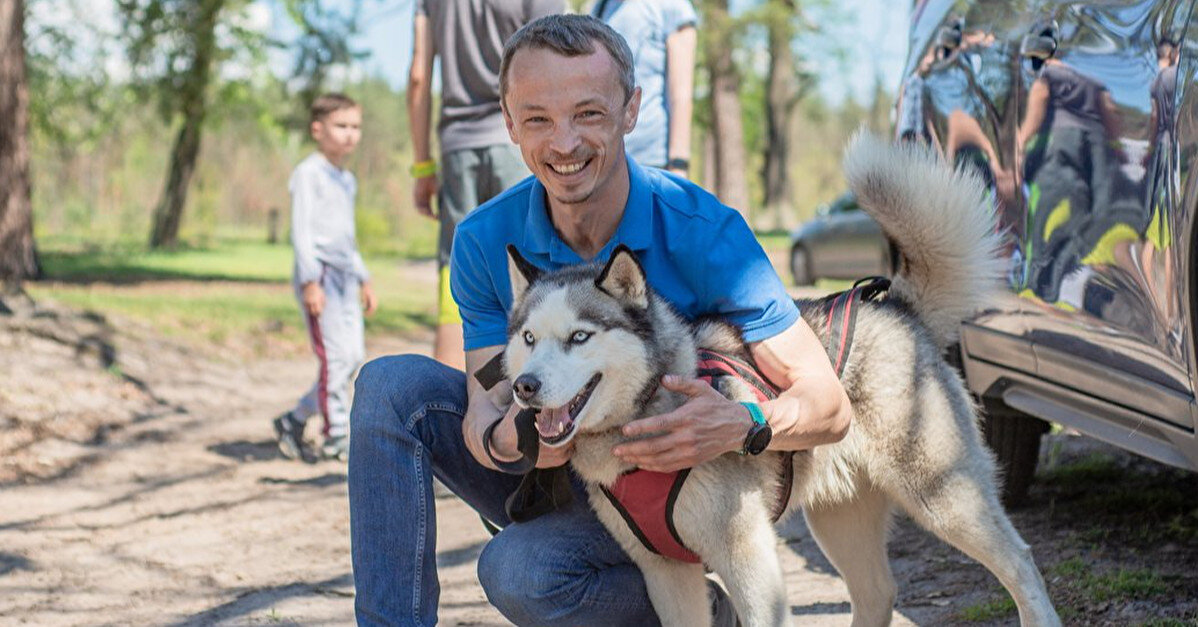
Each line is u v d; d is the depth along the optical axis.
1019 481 4.42
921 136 4.47
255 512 5.36
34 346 8.43
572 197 2.60
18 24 13.39
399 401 2.78
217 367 9.25
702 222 2.74
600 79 2.50
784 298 2.75
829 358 3.00
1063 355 3.60
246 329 10.98
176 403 7.82
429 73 5.27
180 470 6.16
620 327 2.59
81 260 21.36
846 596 3.83
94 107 29.84
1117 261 3.26
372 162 63.78
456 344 4.95
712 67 23.92
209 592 4.20
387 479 2.74
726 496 2.67
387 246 38.84
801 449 2.80
